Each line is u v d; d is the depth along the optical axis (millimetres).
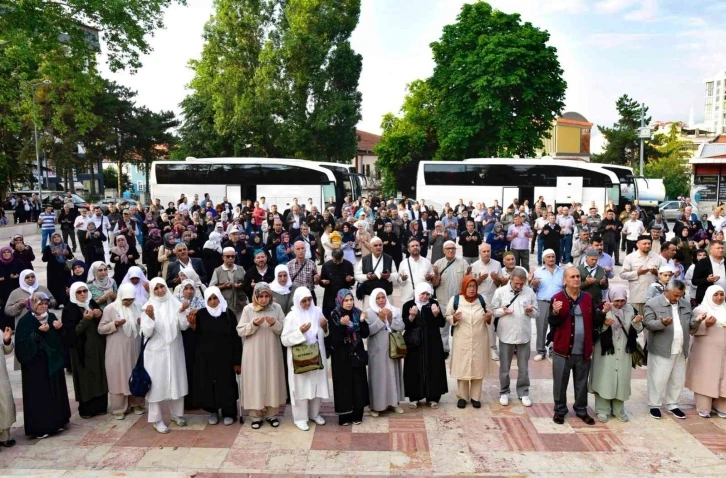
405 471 5680
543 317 8898
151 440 6391
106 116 49406
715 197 29484
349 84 42406
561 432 6523
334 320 6680
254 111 38688
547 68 35156
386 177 51562
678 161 55750
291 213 19156
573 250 11805
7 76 20078
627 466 5742
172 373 6562
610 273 9086
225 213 19625
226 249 8773
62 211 21328
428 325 7125
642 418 6906
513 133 34844
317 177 28438
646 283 9016
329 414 7160
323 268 8875
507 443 6266
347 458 5945
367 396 6812
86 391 6914
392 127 59906
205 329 6641
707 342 6789
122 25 20141
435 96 39688
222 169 28953
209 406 6652
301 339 6418
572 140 70250
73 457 5980
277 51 38469
